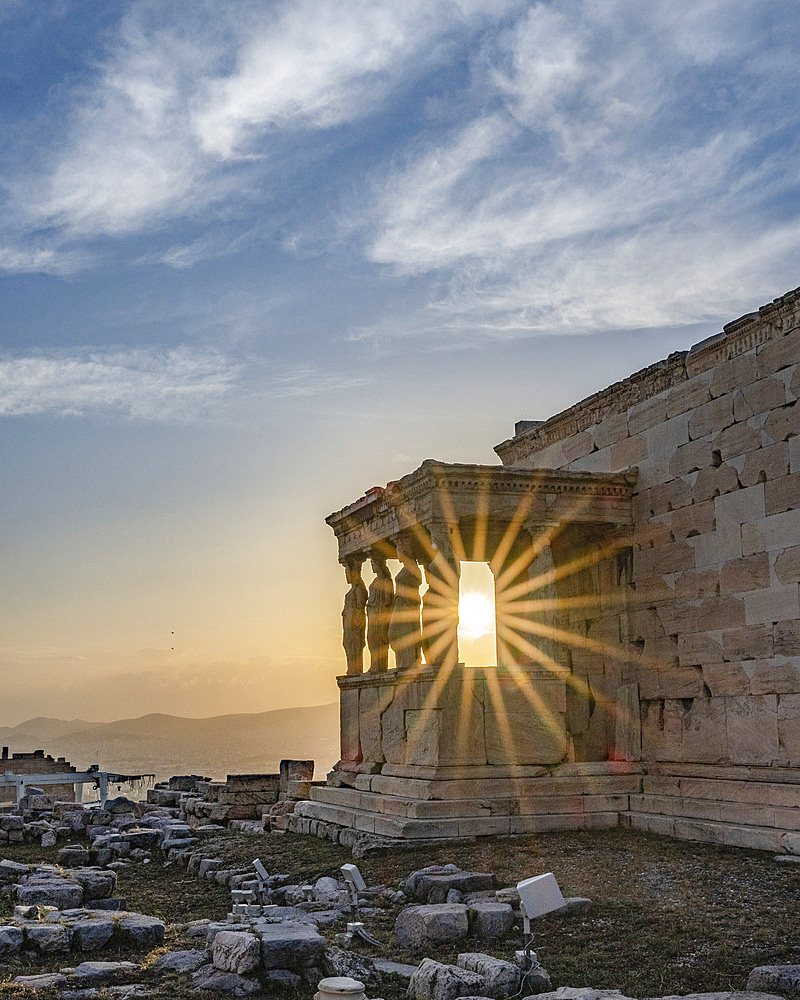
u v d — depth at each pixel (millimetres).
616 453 27312
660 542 25422
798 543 21391
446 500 24828
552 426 29875
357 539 29547
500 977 12094
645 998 11773
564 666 26516
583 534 27547
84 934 14195
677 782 23562
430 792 23094
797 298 21578
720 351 23828
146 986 12477
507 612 29594
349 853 22266
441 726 23703
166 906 18922
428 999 12141
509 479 25203
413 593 26391
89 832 30000
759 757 21953
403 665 25891
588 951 13789
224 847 24922
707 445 24125
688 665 24188
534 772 24094
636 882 17453
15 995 11914
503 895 16062
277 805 30047
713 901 15914
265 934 13148
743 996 10922
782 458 21938
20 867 19875
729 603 23125
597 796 23906
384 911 16672
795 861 18172
